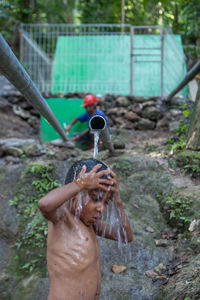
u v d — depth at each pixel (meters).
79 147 6.71
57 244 2.24
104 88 8.09
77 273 2.19
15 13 10.48
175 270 3.54
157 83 8.00
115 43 8.18
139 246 3.90
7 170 5.19
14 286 3.83
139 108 7.33
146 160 5.20
